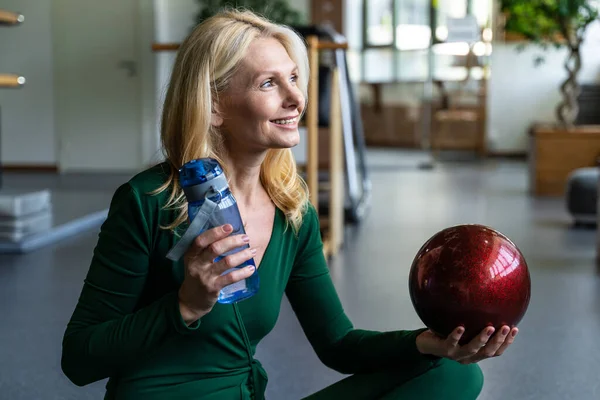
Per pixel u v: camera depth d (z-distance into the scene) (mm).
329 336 1434
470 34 8844
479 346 1162
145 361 1275
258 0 7945
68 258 4180
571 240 4734
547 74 9938
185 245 1026
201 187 1037
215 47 1202
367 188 5980
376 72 11430
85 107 8453
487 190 7035
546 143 6691
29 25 8398
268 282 1322
